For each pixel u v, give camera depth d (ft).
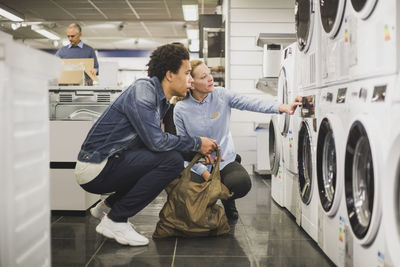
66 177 10.08
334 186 6.32
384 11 4.58
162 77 7.53
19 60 3.43
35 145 3.86
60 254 7.09
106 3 29.22
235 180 8.87
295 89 9.27
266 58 16.31
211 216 8.09
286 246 7.52
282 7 18.92
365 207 5.30
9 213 3.35
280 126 10.80
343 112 5.99
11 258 3.37
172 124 10.25
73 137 10.05
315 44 7.49
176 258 6.88
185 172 8.05
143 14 32.65
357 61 5.40
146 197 7.62
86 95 11.59
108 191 7.78
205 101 8.94
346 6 5.83
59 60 4.38
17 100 3.48
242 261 6.72
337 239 6.23
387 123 4.45
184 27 37.63
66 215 10.13
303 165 8.55
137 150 7.54
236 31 18.99
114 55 49.70
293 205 9.53
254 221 9.46
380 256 4.64
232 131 19.24
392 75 4.43
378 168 4.50
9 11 29.81
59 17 33.32
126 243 7.53
